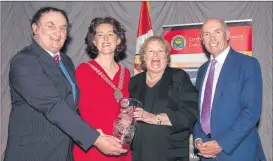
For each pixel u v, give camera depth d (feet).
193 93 8.65
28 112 6.71
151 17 16.26
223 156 8.12
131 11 16.47
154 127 8.52
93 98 8.25
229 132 7.88
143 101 8.75
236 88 8.14
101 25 8.75
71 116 6.45
